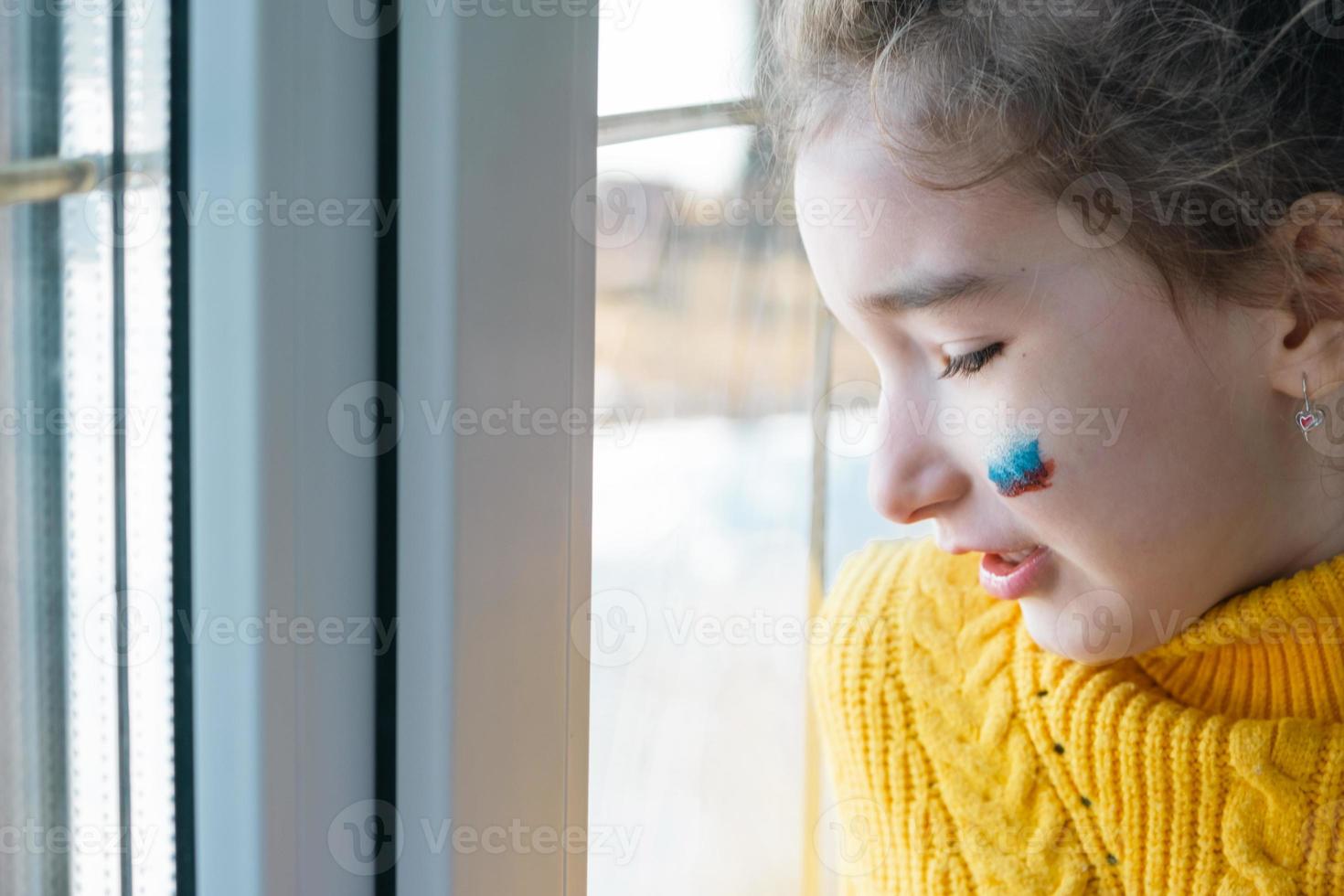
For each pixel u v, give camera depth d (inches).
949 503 21.4
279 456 15.8
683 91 27.2
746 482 31.2
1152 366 19.3
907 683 26.1
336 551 17.0
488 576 17.7
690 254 28.5
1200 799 21.7
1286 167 19.4
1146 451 19.6
